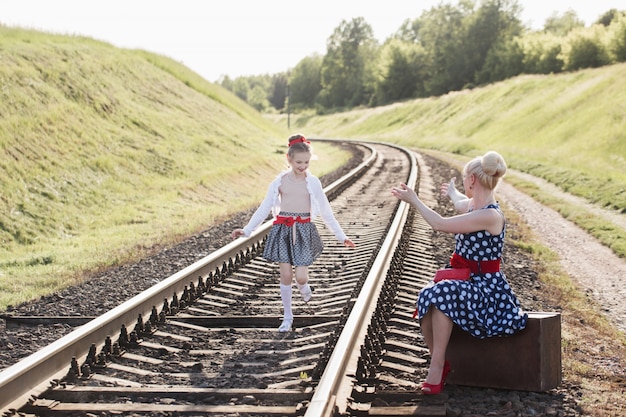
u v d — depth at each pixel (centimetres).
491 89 6569
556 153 3247
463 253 468
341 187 1934
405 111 8231
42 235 1366
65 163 1789
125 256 1045
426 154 4162
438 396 457
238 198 2100
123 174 1945
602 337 718
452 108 6875
